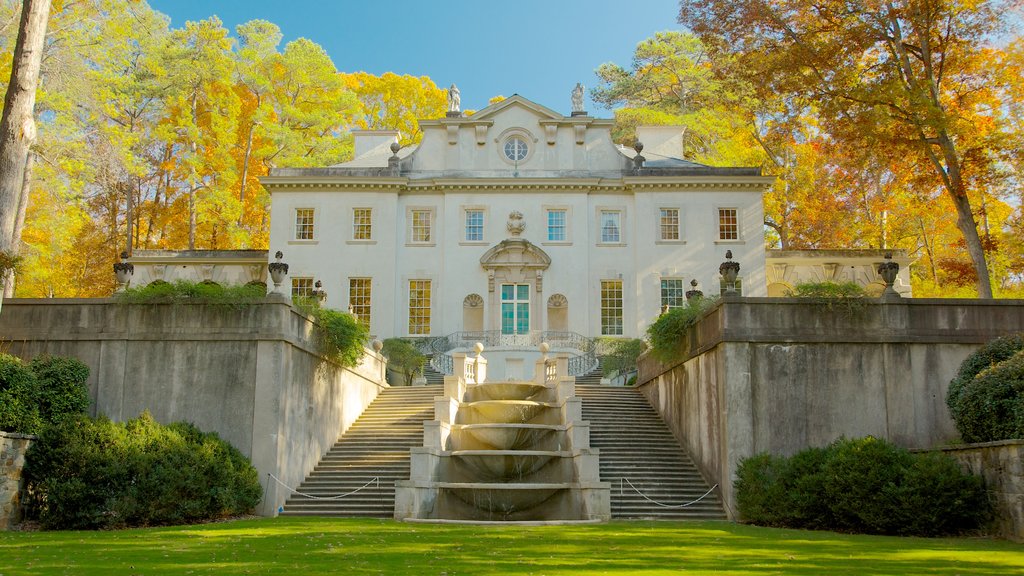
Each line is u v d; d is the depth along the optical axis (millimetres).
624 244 39156
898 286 39094
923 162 29031
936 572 10422
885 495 16094
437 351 37219
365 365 27719
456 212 39594
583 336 37719
